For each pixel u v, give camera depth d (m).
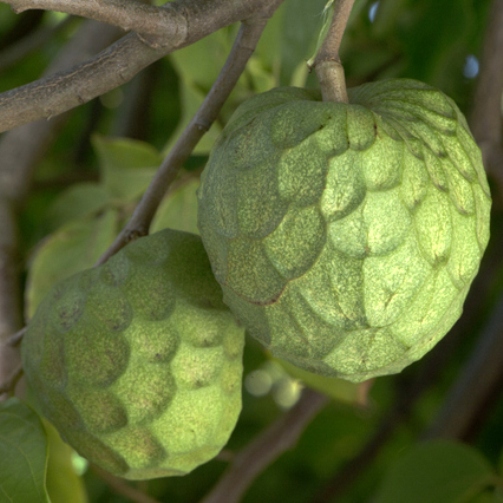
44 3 0.60
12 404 0.70
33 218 1.24
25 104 0.63
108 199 0.91
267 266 0.64
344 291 0.63
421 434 1.03
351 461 1.12
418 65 0.92
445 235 0.64
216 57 0.83
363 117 0.64
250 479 0.91
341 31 0.65
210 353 0.68
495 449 1.15
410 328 0.64
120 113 1.23
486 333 1.03
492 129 0.83
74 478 0.76
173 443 0.69
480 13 0.95
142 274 0.68
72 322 0.68
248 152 0.64
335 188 0.63
